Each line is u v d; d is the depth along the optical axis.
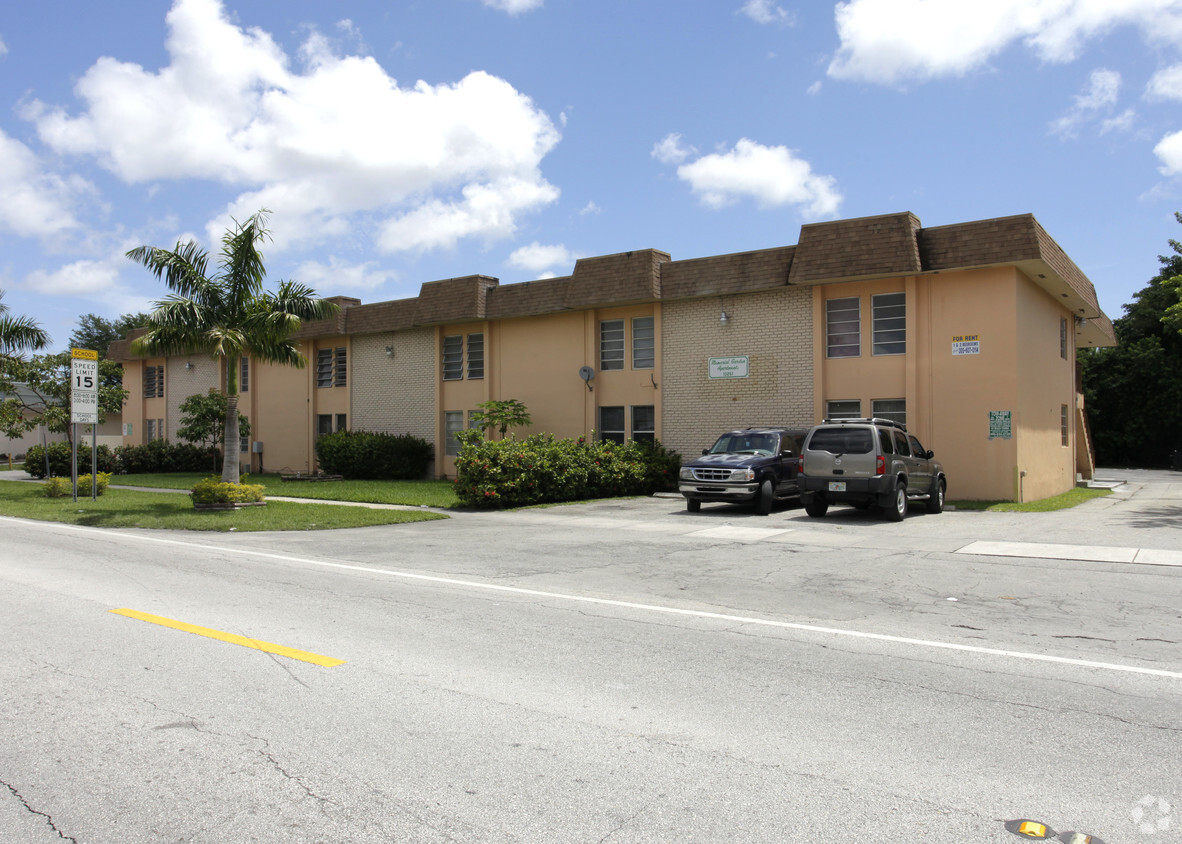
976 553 11.73
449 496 22.02
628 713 5.07
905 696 5.38
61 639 6.85
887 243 20.27
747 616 7.79
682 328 24.25
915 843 3.48
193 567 10.84
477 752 4.46
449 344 29.72
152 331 17.95
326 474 29.98
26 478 32.16
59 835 3.58
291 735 4.71
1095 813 3.76
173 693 5.44
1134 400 42.75
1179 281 23.47
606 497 22.41
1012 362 19.44
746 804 3.84
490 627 7.33
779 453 18.45
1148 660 6.22
